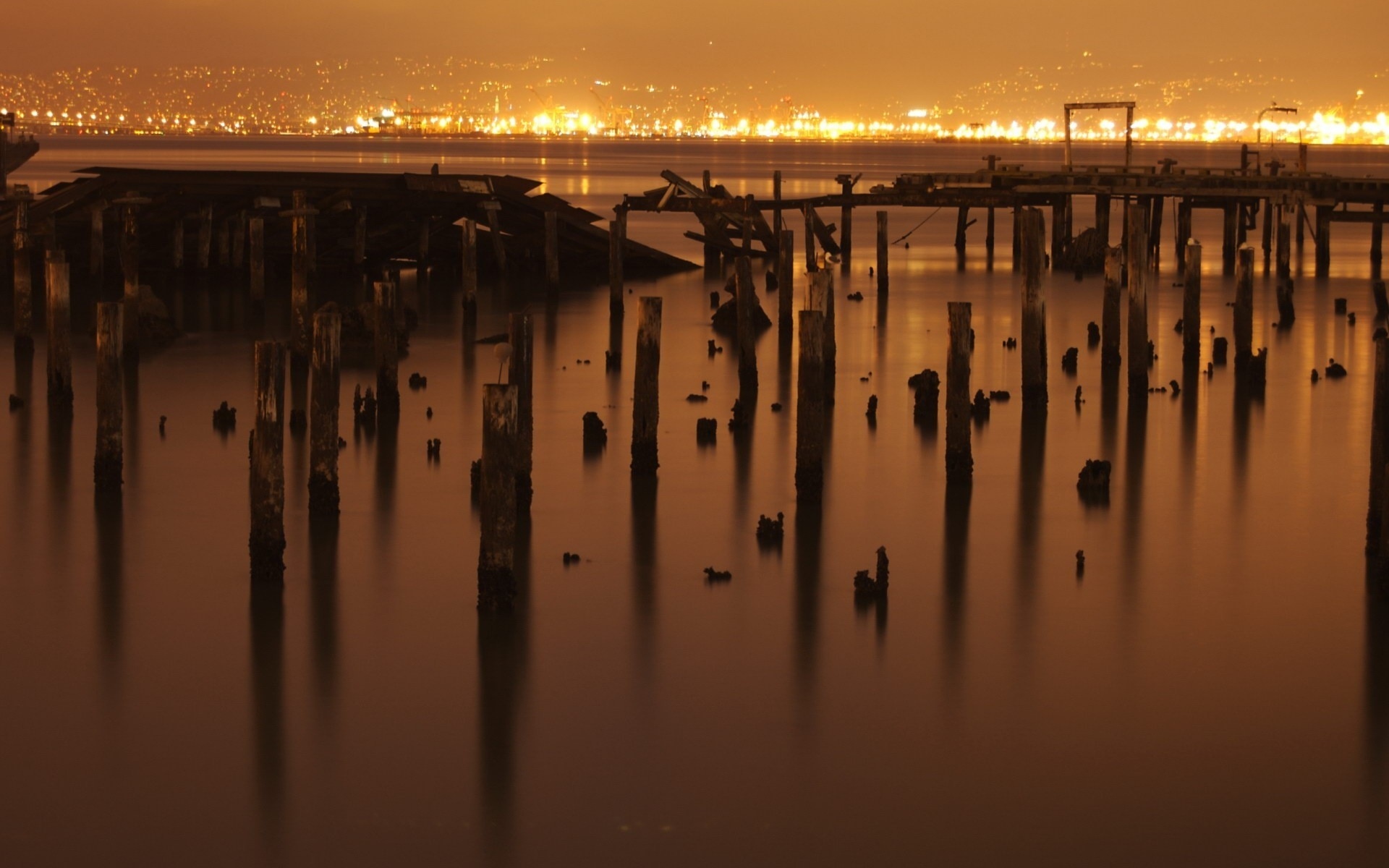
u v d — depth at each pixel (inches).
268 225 2073.1
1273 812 613.9
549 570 867.4
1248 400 1306.6
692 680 726.5
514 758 652.1
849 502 1002.1
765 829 600.7
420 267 2119.8
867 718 690.2
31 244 1926.7
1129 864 578.6
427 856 582.9
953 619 803.4
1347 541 934.4
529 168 7037.4
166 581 845.8
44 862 576.7
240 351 1517.0
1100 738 673.6
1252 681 732.0
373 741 666.2
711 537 928.9
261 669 736.3
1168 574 875.4
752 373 1293.1
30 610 805.2
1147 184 2257.6
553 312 1847.9
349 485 1023.0
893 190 2427.4
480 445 1133.7
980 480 1056.8
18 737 669.3
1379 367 868.6
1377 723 689.0
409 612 803.4
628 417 1234.6
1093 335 1612.9
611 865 577.9
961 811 614.5
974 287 2119.8
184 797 621.0
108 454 992.9
